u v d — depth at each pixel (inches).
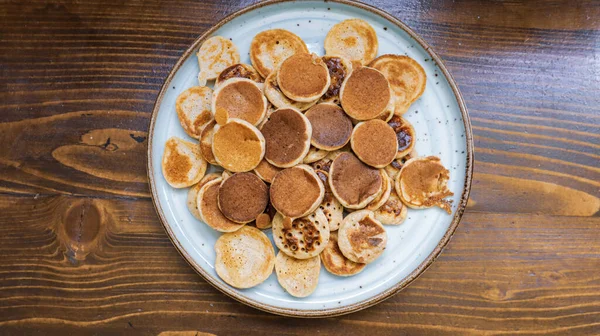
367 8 20.1
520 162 20.9
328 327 20.5
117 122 21.1
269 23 20.6
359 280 19.7
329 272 19.7
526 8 21.4
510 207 20.8
